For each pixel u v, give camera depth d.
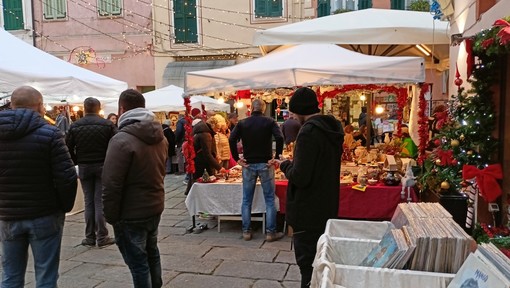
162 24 14.45
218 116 7.68
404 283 1.60
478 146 3.93
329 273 1.57
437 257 1.67
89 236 4.82
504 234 3.46
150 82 14.76
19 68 4.46
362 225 2.27
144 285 2.96
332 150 2.88
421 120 5.07
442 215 2.04
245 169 4.95
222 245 4.80
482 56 3.91
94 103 4.78
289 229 5.13
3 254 2.91
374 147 7.50
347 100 9.97
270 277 3.85
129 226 2.90
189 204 5.35
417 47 7.82
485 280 1.38
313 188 2.84
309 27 6.91
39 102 2.97
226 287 3.64
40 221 2.86
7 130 2.73
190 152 5.78
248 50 13.99
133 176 2.88
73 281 3.78
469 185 3.99
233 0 13.95
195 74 5.21
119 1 14.66
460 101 4.23
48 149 2.83
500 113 3.88
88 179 4.75
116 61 14.84
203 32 14.25
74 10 14.85
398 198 4.94
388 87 7.24
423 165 5.04
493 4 4.43
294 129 6.99
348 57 5.20
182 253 4.53
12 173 2.79
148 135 2.91
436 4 6.05
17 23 15.06
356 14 7.26
